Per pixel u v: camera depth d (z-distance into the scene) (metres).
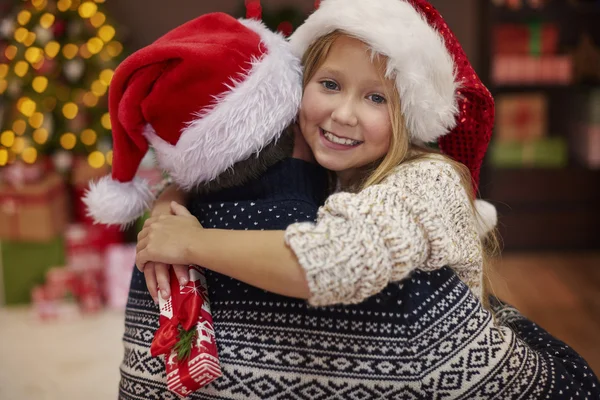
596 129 4.08
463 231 1.11
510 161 4.14
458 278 1.11
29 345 3.04
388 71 1.10
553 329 3.12
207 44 1.11
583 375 1.12
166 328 1.07
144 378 1.16
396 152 1.14
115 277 3.37
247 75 1.11
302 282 0.95
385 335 1.07
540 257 4.14
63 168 3.47
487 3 3.89
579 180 4.12
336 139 1.16
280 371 1.09
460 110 1.25
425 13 1.22
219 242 1.05
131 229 3.73
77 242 3.37
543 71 4.05
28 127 3.37
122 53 3.61
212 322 1.11
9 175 3.32
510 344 1.08
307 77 1.18
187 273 1.12
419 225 1.00
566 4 4.03
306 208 1.16
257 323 1.10
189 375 1.03
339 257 0.93
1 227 3.34
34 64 3.37
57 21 3.43
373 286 0.94
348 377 1.08
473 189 1.33
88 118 3.50
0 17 3.79
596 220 4.16
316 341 1.08
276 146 1.16
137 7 4.15
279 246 0.98
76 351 2.98
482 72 3.99
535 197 4.16
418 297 1.07
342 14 1.09
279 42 1.20
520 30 4.03
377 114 1.13
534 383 1.06
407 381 1.07
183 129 1.12
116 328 3.20
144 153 1.23
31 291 3.44
